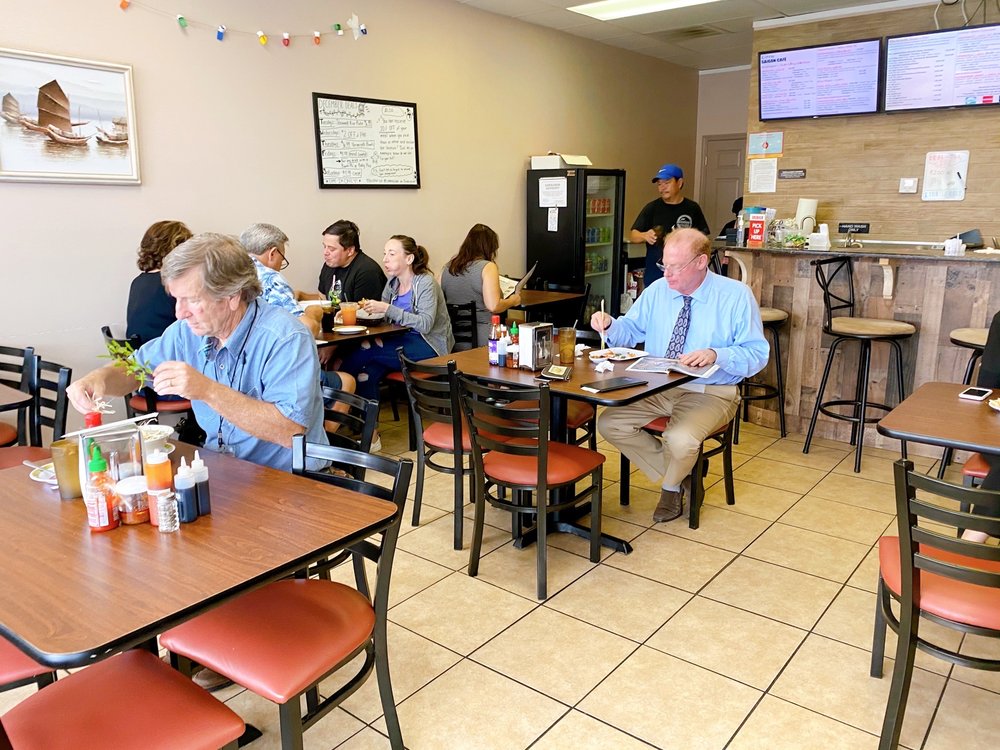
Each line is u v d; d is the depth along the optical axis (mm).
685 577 2639
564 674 2086
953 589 1636
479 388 2463
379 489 1622
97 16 3340
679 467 2934
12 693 2055
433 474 3717
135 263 3623
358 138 4562
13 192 3178
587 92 6422
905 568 1614
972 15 4715
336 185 4477
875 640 2039
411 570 2691
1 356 3293
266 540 1369
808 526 3064
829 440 4250
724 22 5688
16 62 3104
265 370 1892
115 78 3410
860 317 4051
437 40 4980
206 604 1157
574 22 5691
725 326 3031
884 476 3648
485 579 2627
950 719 1891
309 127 4301
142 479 1469
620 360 2965
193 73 3725
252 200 4082
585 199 5688
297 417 1860
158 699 1309
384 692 1689
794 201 5609
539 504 2455
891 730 1693
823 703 1958
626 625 2332
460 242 5422
